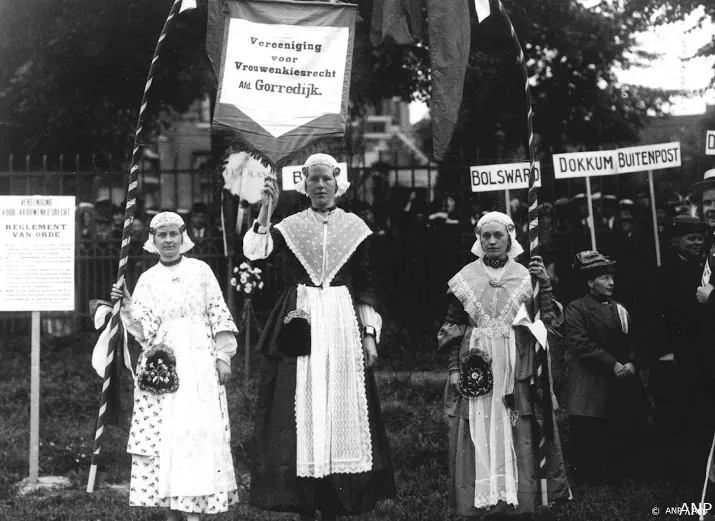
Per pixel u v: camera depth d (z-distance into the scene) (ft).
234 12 19.79
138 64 41.81
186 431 18.61
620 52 46.16
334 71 19.89
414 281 39.14
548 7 43.27
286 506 18.16
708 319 19.44
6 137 43.93
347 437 18.38
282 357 18.69
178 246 19.76
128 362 19.89
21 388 33.76
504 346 19.22
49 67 41.88
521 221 38.96
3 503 22.49
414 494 22.86
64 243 24.61
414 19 20.53
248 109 19.67
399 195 39.93
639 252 30.76
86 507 21.84
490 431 18.94
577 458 23.82
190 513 18.53
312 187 19.44
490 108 45.73
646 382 26.84
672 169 39.19
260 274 37.58
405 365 36.65
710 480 18.13
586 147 49.01
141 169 42.01
